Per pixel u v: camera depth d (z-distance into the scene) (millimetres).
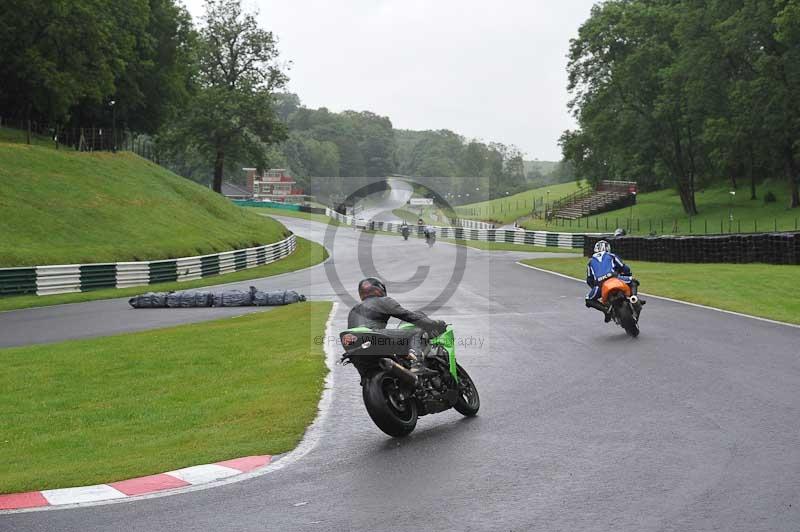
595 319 16844
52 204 40469
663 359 11438
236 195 128875
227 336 15375
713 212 71500
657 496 5578
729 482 5840
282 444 7320
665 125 70688
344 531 5078
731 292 20719
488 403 9008
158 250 39031
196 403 9625
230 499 5805
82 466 6945
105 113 69375
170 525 5301
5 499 5969
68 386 11109
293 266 46188
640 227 70750
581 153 78000
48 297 26828
